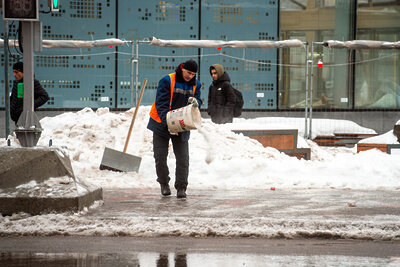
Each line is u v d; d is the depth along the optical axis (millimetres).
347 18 47031
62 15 43031
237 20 45094
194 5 44719
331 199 15117
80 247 9211
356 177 20391
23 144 12547
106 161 19875
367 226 10719
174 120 14766
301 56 44969
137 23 44125
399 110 46219
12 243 9508
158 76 43031
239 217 11688
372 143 31094
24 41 12625
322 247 9336
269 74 44094
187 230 10273
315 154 32625
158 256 8594
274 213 12305
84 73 41906
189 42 37250
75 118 24906
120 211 12500
